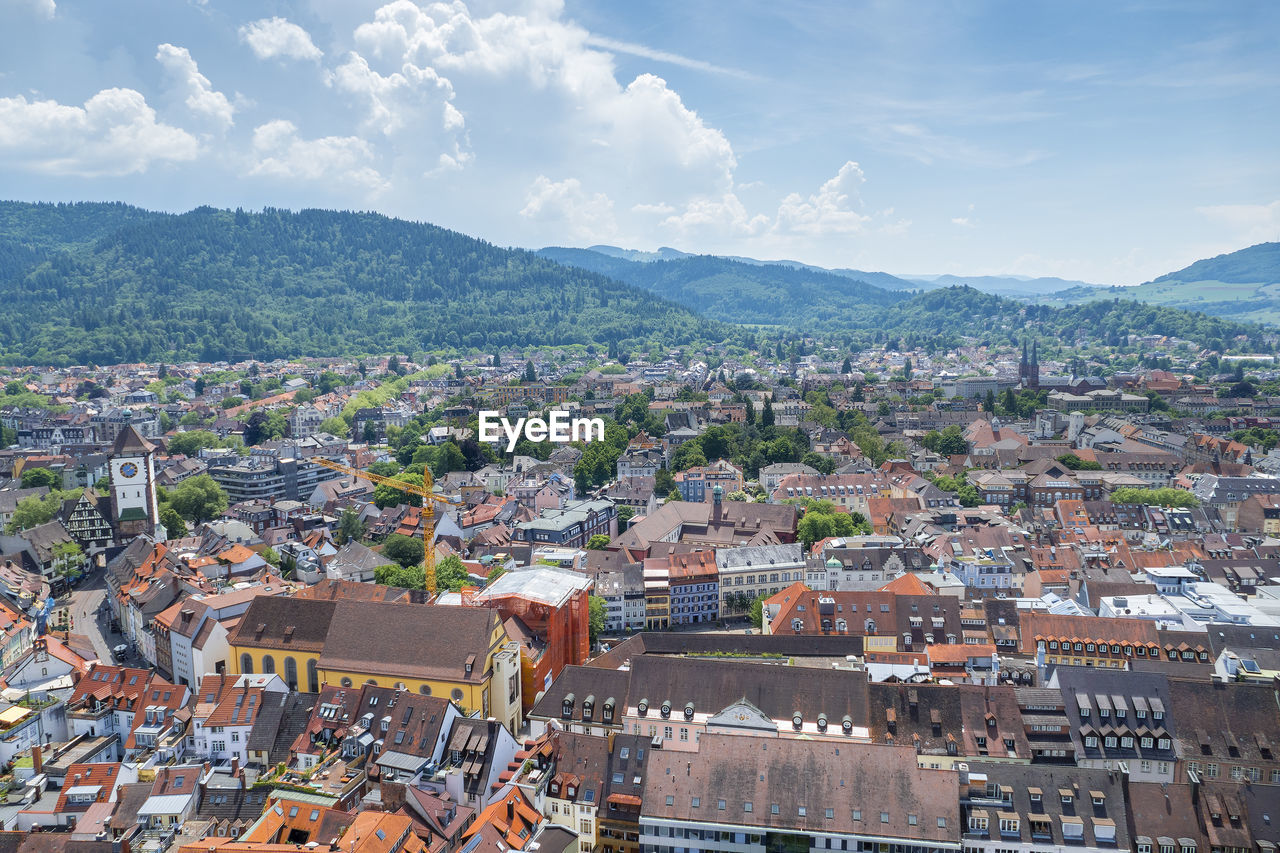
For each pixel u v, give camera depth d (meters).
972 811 141.75
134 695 190.00
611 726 174.38
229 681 179.25
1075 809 142.25
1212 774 163.62
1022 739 163.88
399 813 136.12
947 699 168.62
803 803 140.50
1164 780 164.25
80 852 142.38
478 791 151.25
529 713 180.50
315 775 155.62
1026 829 140.50
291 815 140.88
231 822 152.00
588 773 153.00
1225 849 137.88
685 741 169.75
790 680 172.12
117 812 151.75
